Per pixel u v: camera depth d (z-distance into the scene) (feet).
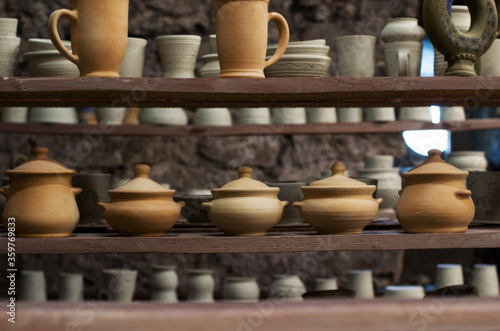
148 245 4.23
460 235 4.42
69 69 4.95
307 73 4.68
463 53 4.56
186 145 9.43
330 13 9.75
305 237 4.32
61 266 9.07
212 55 5.18
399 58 4.87
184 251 4.25
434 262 9.96
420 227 4.52
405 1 9.82
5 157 8.96
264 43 4.41
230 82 4.25
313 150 9.68
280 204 4.54
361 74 5.13
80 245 4.20
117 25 4.30
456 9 5.09
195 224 5.19
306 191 4.58
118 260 9.24
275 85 4.26
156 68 9.35
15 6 8.88
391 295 6.13
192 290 6.69
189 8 9.39
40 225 4.27
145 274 9.30
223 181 9.45
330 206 4.41
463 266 10.03
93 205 5.14
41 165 4.42
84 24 4.27
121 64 4.71
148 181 4.50
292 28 9.68
